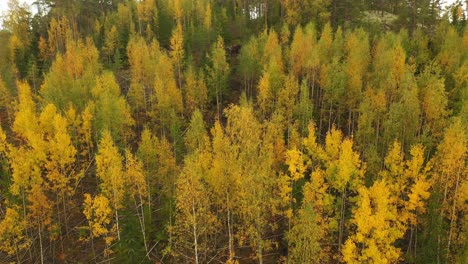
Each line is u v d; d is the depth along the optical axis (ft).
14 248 137.49
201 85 205.05
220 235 137.59
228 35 276.00
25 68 265.75
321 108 191.62
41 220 140.56
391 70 178.81
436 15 290.15
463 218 114.42
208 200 115.24
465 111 141.59
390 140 144.66
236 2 341.82
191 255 132.77
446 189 111.75
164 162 143.23
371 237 103.96
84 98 198.59
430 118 151.53
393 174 119.96
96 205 122.62
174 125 181.06
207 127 205.36
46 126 168.25
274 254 130.31
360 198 111.14
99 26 309.01
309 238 101.09
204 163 123.75
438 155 119.34
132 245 126.72
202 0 316.40
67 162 143.74
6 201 140.56
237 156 107.34
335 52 210.79
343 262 119.34
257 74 220.23
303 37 215.72
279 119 150.41
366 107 152.46
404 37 227.81
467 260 100.53
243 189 105.40
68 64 233.14
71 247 144.56
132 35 280.72
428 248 108.99
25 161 132.57
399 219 113.70
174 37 232.94
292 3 268.82
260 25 279.49
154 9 316.40
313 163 141.28
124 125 182.60
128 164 127.95
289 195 128.16
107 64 266.16
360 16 269.23
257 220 108.06
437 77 166.71
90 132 177.47
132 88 213.87
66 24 301.22
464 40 222.69
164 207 143.43
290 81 177.47
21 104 187.73
